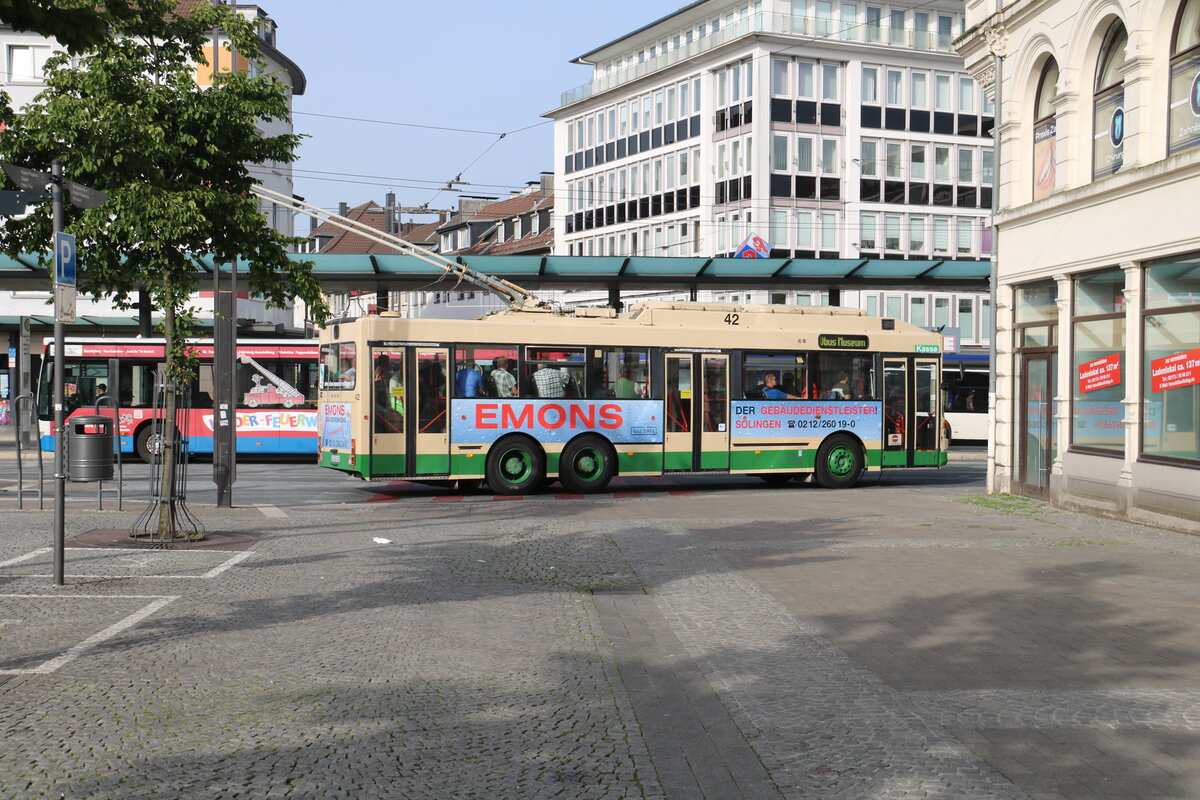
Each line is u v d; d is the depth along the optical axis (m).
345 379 19.69
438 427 19.62
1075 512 16.70
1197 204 13.76
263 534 14.09
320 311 14.38
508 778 5.26
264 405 28.38
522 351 20.14
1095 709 6.43
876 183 54.94
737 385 21.45
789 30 53.09
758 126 52.56
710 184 55.72
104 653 7.70
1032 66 18.38
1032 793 5.07
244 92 13.38
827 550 12.80
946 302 57.41
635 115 61.28
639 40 62.38
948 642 8.18
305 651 7.80
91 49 7.47
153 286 13.22
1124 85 15.59
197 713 6.28
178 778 5.20
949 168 56.75
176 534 13.43
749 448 21.47
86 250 13.09
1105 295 16.25
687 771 5.38
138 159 12.65
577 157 66.19
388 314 19.42
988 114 57.53
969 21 20.94
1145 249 14.88
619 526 15.03
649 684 7.04
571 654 7.80
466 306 74.44
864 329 22.48
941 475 26.66
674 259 32.12
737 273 32.62
